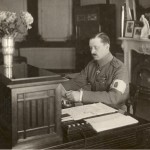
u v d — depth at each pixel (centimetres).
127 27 627
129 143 193
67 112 217
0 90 180
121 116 210
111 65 298
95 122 196
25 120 164
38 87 164
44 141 170
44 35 858
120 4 691
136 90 291
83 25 742
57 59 865
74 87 323
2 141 171
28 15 220
